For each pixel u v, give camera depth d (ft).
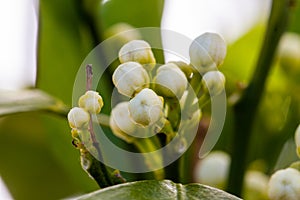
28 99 1.09
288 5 1.07
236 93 1.08
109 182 0.89
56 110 1.10
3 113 1.07
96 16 1.18
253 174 1.12
